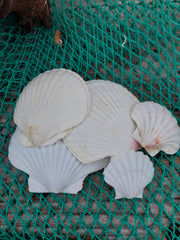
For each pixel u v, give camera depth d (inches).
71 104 12.3
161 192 12.5
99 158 12.0
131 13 14.9
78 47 14.7
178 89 14.2
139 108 12.6
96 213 12.4
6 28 15.4
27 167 12.4
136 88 14.2
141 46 14.1
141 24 14.9
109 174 11.9
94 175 13.0
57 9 14.7
